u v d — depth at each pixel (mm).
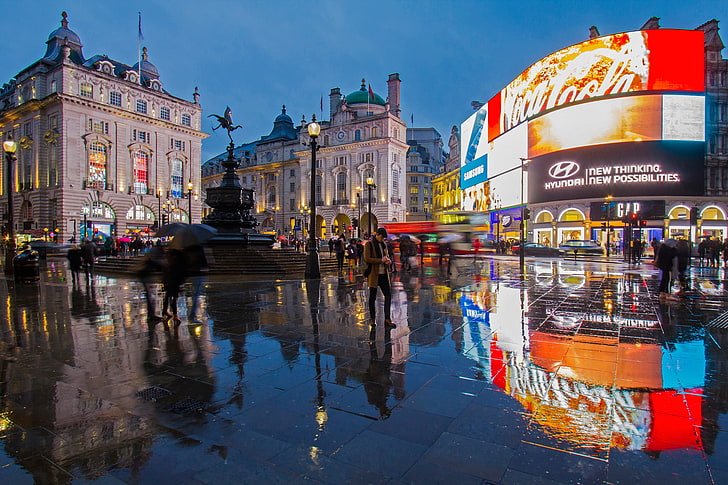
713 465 2928
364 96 77562
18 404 4074
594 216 42500
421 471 2879
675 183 39406
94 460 3055
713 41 43188
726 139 42875
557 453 3113
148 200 59938
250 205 24016
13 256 16203
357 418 3721
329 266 21844
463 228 35469
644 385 4496
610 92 41062
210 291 12156
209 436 3420
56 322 7918
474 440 3312
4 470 2914
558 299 10570
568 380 4656
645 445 3225
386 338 6555
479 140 63281
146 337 6715
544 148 45750
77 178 52812
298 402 4082
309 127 15625
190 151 66938
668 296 10656
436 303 9930
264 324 7613
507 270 20469
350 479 2793
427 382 4605
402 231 38750
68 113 52219
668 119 39531
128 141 58312
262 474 2865
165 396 4262
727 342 6262
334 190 74000
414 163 103438
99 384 4625
